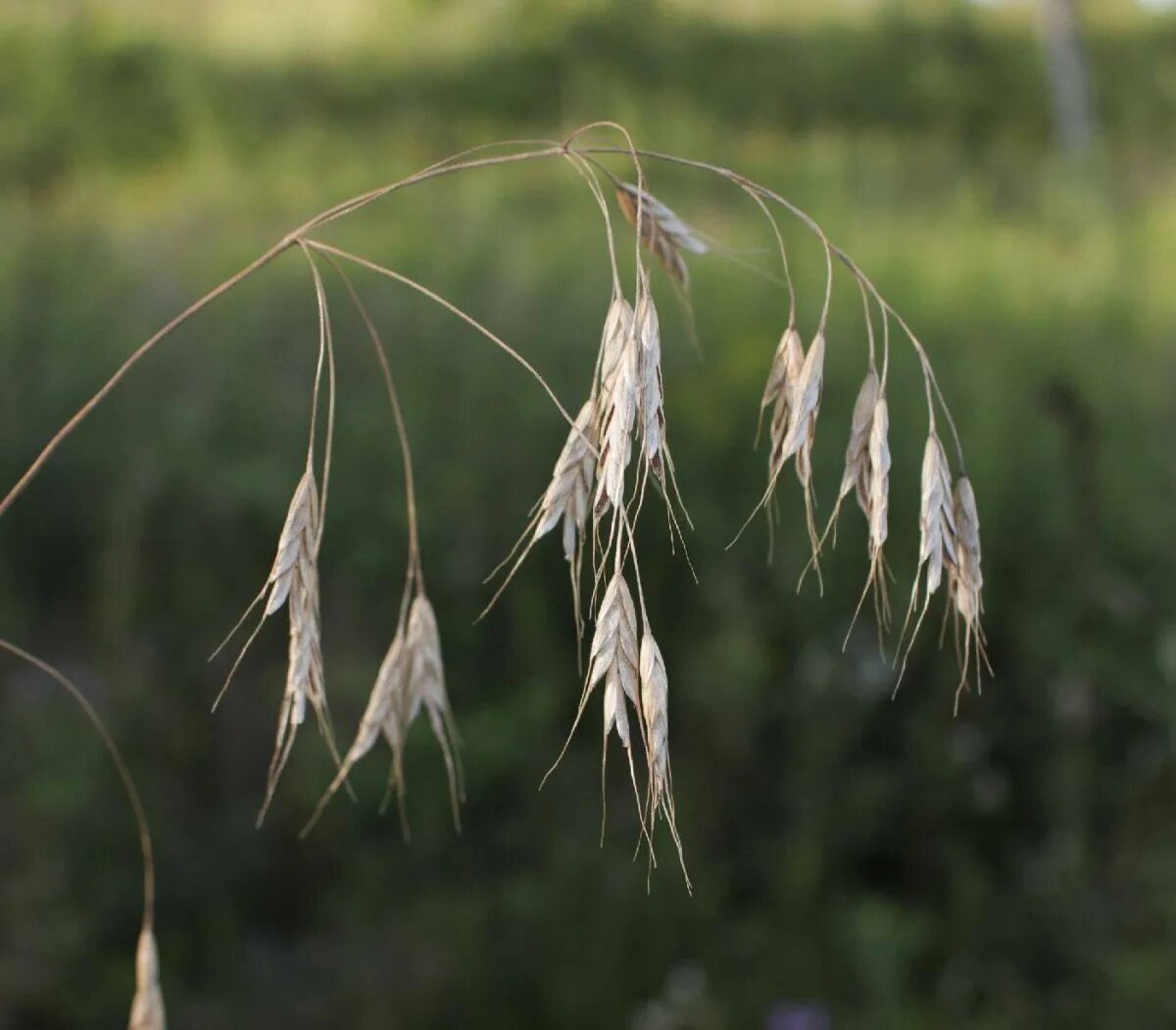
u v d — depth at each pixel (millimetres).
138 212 9344
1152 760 3951
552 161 10578
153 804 3811
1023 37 15375
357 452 5086
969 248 8172
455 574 4590
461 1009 3514
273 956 3658
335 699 4148
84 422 5227
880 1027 3340
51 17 12430
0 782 3730
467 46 14234
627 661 1129
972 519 1346
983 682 4258
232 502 4793
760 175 10625
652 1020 3443
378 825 3912
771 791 4035
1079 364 6141
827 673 4133
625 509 1132
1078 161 10797
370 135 12539
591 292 6555
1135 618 4250
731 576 4391
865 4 15336
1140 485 5035
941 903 3879
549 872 3801
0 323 5551
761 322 6297
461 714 4199
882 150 12234
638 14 14180
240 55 13586
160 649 4375
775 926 3701
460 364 5691
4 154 10719
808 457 1289
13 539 4953
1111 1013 3373
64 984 3398
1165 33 15781
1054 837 3893
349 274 7090
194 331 6109
